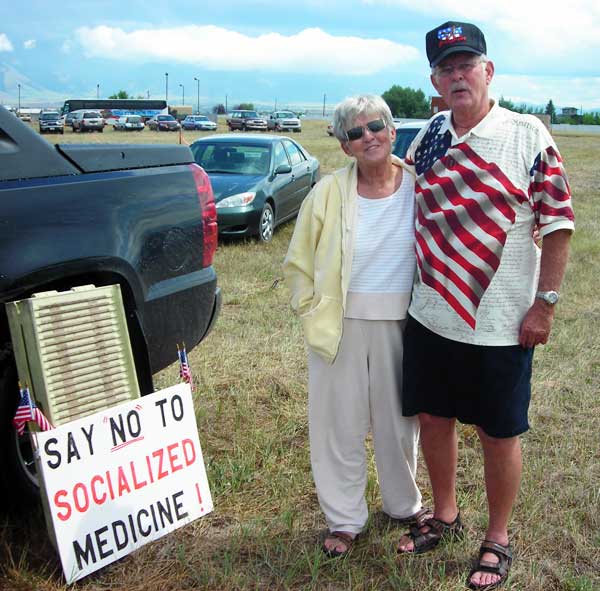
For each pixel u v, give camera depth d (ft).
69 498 8.38
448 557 9.32
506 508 8.99
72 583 8.52
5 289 8.50
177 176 10.65
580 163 76.07
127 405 8.91
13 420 9.03
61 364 8.36
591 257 27.94
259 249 29.45
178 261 10.56
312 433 9.53
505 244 8.09
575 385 15.07
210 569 8.92
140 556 9.20
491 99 8.34
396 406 9.34
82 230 9.17
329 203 9.05
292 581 8.86
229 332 18.15
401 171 9.02
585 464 11.69
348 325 9.09
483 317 8.25
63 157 9.37
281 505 10.42
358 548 9.53
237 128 168.86
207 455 11.85
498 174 8.02
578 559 9.34
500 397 8.44
